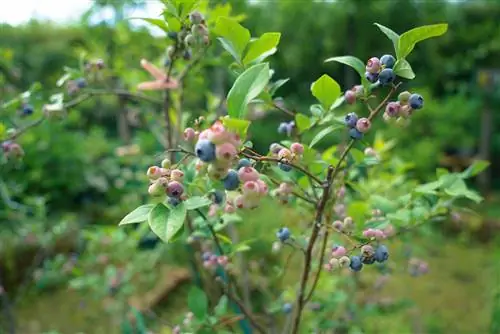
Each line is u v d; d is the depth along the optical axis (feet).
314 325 3.04
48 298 6.05
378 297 4.50
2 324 5.47
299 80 11.82
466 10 13.46
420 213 2.21
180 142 2.91
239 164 1.46
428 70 12.91
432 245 7.89
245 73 1.46
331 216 2.33
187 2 1.96
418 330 5.14
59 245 6.10
